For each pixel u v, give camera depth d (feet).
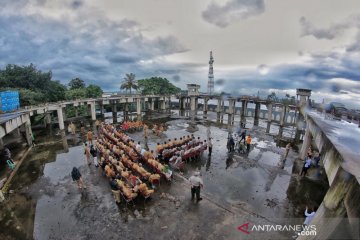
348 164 19.72
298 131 79.56
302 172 47.91
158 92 184.55
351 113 45.73
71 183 44.60
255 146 70.03
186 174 48.52
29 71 115.75
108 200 38.32
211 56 209.77
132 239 29.40
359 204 14.21
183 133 87.20
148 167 51.39
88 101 107.55
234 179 46.39
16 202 38.17
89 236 30.01
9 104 69.41
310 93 80.38
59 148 67.67
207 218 33.55
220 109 127.65
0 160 56.80
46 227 31.86
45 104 87.15
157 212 34.91
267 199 38.99
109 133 72.08
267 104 102.78
